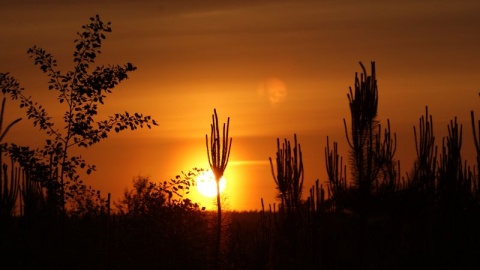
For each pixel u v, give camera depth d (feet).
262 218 73.72
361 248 54.95
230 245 75.00
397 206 53.93
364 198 54.03
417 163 56.03
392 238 55.01
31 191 69.92
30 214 68.69
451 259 53.06
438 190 55.31
